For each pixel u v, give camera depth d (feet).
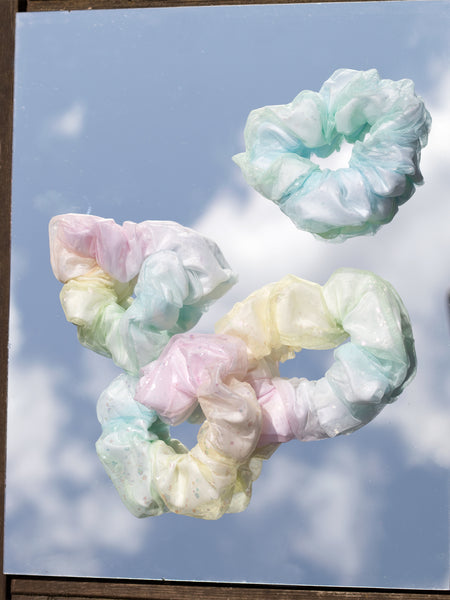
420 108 2.13
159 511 2.15
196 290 2.18
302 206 2.14
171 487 2.08
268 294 2.12
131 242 2.21
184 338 2.10
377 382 2.04
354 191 2.12
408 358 2.10
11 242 2.32
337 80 2.21
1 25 2.35
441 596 2.17
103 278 2.24
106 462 2.16
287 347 2.19
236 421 2.01
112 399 2.20
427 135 2.18
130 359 2.17
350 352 2.07
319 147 2.25
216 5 2.33
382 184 2.11
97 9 2.35
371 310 2.06
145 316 2.13
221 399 2.02
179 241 2.20
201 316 2.26
